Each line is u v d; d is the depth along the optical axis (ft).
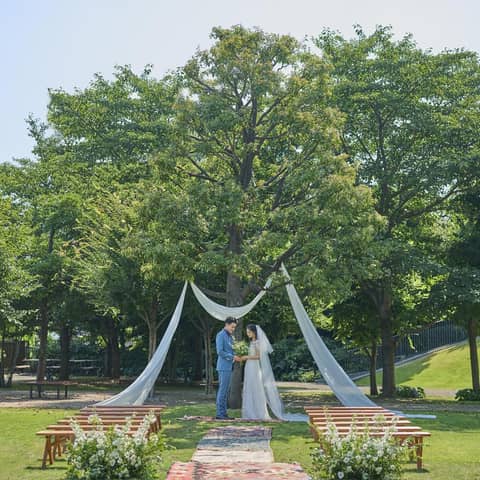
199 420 55.26
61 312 104.73
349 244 62.49
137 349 140.56
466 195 90.12
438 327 135.44
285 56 65.87
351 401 60.18
